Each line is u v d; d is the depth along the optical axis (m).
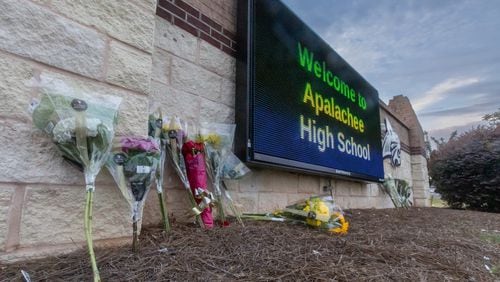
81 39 1.52
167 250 1.55
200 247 1.66
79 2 1.53
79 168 1.40
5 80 1.26
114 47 1.65
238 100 2.91
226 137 2.56
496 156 8.11
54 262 1.27
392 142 7.39
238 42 3.04
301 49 3.80
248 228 2.27
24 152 1.29
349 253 1.87
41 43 1.38
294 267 1.49
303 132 3.57
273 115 3.11
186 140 2.35
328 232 2.52
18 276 1.12
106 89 1.59
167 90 2.37
